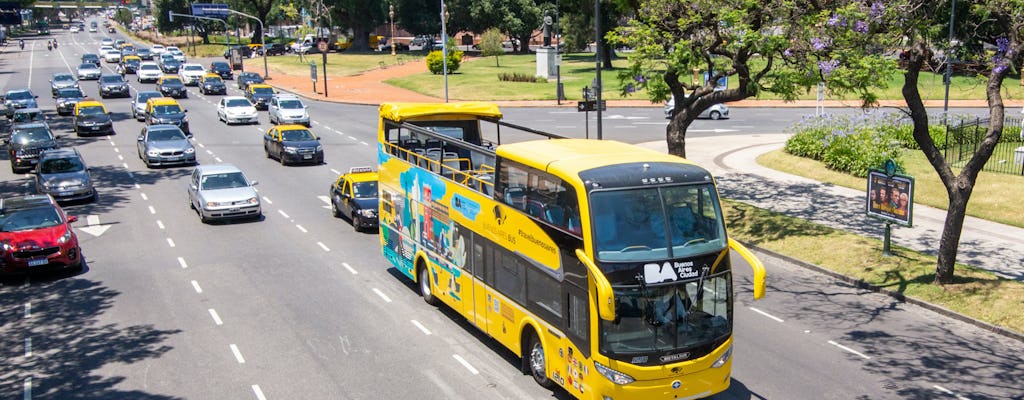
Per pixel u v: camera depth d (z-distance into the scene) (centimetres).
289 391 1363
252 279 2011
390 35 13250
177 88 6359
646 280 1145
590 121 4862
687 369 1176
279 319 1719
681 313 1168
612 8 7362
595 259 1139
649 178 1191
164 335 1636
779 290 1889
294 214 2733
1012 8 1686
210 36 15262
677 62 2314
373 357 1508
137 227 2564
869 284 1878
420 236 1816
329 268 2102
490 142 1908
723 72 2430
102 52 11131
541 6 10425
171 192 3094
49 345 1598
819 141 3328
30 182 3284
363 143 4278
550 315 1291
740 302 1805
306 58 10219
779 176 3145
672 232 1175
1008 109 4919
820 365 1447
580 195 1174
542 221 1295
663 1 2436
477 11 10150
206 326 1683
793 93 2394
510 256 1411
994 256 2030
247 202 2591
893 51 2172
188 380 1415
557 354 1284
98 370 1469
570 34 8212
